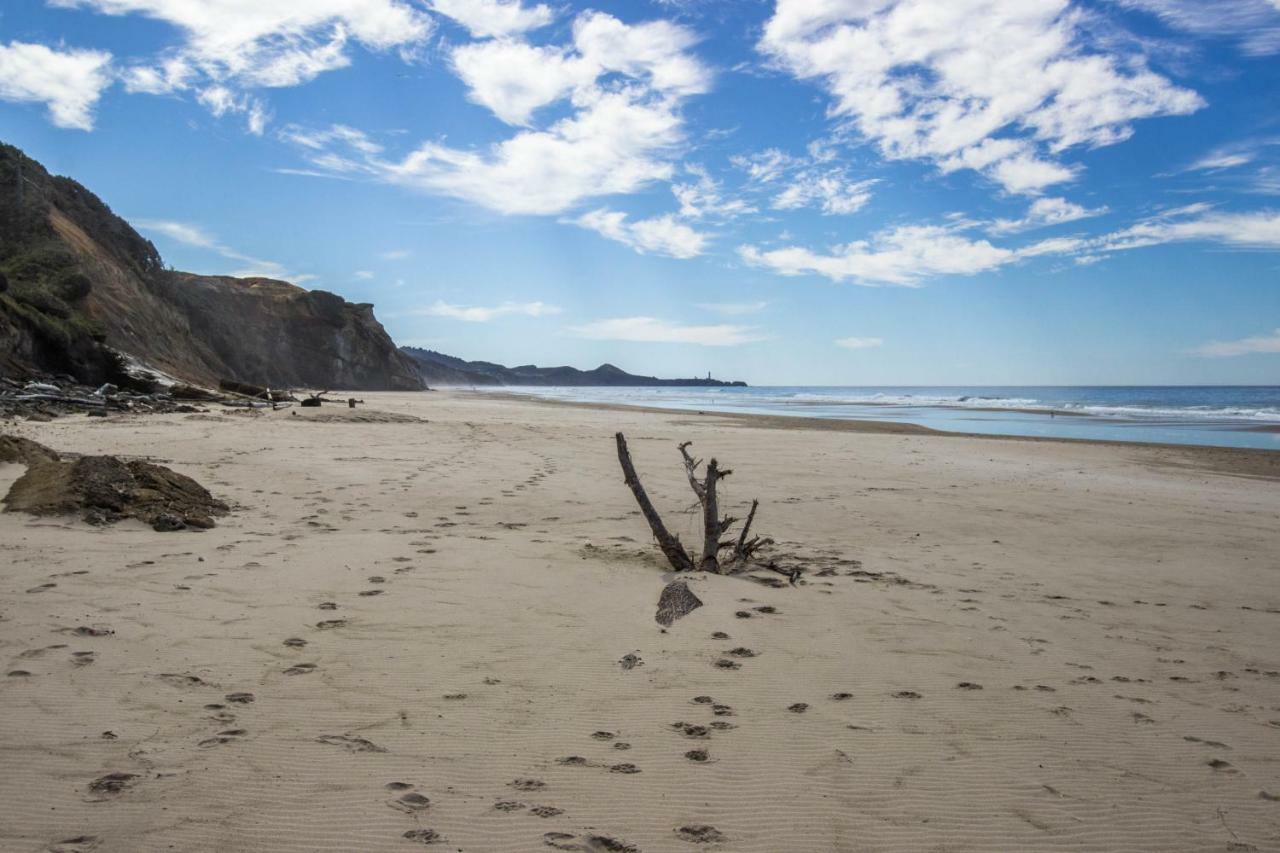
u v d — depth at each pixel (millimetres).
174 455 13828
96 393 26422
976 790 3404
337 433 19922
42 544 6980
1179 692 4664
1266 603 6809
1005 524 10398
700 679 4566
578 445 19781
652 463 16156
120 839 2773
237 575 6309
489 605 5805
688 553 8023
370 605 5699
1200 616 6355
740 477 14445
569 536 8680
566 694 4289
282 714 3873
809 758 3633
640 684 4461
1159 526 10516
